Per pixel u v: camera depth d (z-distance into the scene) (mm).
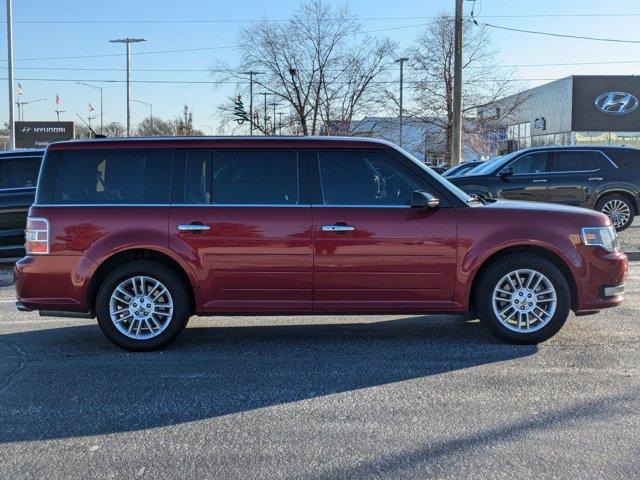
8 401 4781
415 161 6043
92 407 4652
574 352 5812
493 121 43750
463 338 6375
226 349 6109
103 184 6047
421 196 5738
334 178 5996
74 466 3740
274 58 39469
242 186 6004
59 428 4289
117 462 3783
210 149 6066
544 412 4430
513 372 5281
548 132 46000
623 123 41344
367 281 5898
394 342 6262
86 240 5922
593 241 5918
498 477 3521
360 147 6023
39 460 3822
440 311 5973
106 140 6121
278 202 5953
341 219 5867
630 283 9180
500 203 6250
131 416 4480
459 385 4992
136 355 5945
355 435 4109
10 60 26828
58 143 6129
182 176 6020
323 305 5953
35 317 7645
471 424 4246
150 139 6117
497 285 5938
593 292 5930
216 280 5930
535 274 5918
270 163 6027
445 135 43219
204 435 4148
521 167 13383
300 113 40062
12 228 10734
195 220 5902
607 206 13383
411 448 3906
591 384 4969
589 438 4004
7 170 10906
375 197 5969
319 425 4277
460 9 22062
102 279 6078
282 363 5637
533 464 3670
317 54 39562
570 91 41562
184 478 3578
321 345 6199
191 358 5828
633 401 4605
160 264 5969
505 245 5840
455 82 22328
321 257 5867
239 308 5980
